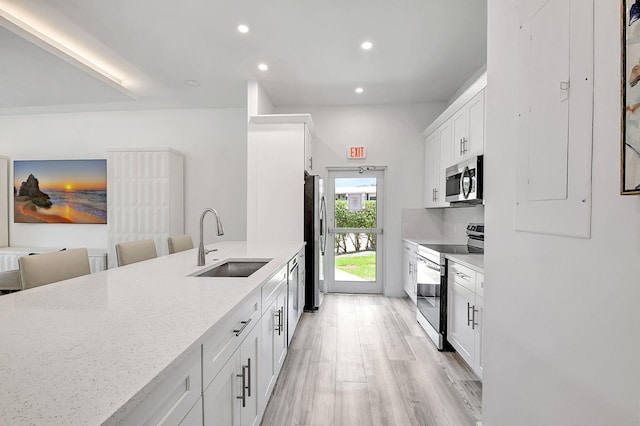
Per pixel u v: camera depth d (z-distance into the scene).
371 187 4.54
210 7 2.31
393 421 1.74
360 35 2.68
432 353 2.58
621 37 0.74
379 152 4.40
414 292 3.71
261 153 3.66
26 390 0.57
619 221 0.78
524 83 1.21
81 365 0.67
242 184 4.57
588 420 0.88
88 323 0.92
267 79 3.58
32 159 4.73
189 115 4.60
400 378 2.19
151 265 1.93
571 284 0.95
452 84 3.71
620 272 0.78
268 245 3.17
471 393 2.02
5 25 2.35
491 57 1.49
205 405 0.92
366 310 3.73
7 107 4.43
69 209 4.60
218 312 1.03
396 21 2.48
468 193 2.70
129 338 0.81
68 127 4.69
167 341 0.79
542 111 1.09
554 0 1.03
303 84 3.71
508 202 1.33
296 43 2.81
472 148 2.78
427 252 3.01
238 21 2.49
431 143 4.05
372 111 4.41
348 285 4.58
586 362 0.89
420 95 4.06
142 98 4.15
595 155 0.86
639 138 0.70
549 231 1.05
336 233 4.60
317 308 3.76
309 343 2.77
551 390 1.04
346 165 4.43
